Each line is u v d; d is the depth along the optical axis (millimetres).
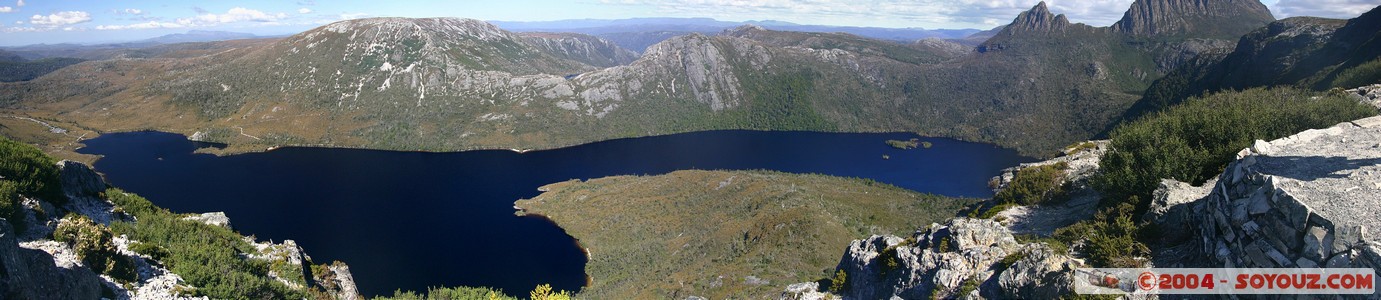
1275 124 39469
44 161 49188
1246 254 22859
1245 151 29641
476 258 153125
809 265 106688
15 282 25562
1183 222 29062
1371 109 40969
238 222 183000
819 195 169000
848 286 47062
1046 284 27984
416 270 144750
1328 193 22766
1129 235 29297
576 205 198125
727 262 119812
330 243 164750
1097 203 40156
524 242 165625
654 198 194750
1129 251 28297
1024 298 29172
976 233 37281
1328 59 170625
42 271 28156
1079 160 52188
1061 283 27125
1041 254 30000
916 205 164500
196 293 37781
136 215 53250
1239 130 38562
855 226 136625
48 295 27953
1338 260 19406
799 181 199000
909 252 40250
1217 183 28141
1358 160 26281
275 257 50344
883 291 41125
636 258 143250
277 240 167125
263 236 170000
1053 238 34125
